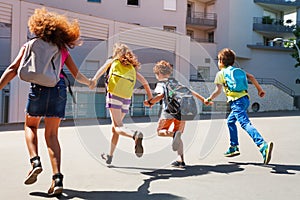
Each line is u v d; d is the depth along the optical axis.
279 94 29.62
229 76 5.10
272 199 3.30
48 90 3.33
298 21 36.25
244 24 33.84
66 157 5.41
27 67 3.21
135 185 3.79
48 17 3.44
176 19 26.88
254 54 34.66
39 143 6.82
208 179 4.07
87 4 23.52
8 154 5.60
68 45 3.53
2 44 18.64
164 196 3.37
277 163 5.01
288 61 35.62
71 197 3.30
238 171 4.50
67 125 11.50
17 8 13.02
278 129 10.47
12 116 13.04
